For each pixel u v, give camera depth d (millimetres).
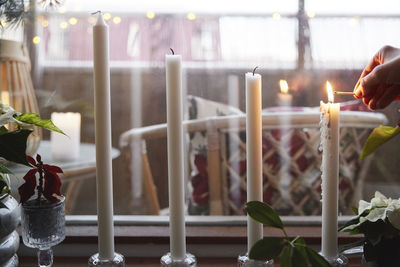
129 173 1625
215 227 765
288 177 1163
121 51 2119
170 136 599
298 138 1145
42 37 1953
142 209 1589
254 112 589
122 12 2098
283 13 1878
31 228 590
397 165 1504
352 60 1808
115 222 787
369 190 1481
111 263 610
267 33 1894
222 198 1147
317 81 1807
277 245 525
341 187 1174
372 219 549
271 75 1858
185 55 2029
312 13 1850
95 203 1666
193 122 1142
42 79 1968
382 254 558
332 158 589
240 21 1946
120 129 2088
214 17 1980
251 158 597
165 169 1584
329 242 600
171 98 594
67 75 1990
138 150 1611
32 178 608
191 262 615
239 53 1946
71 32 2008
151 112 2125
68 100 1970
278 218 538
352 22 1815
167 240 718
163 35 2082
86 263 705
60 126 1368
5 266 622
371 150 616
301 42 1855
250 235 608
